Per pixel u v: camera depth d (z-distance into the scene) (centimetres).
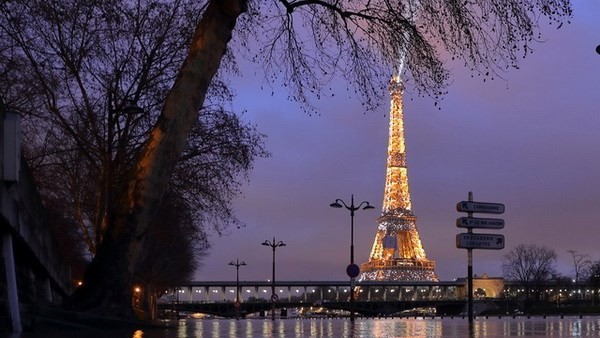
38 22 2981
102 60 3428
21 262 1789
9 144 1198
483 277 17925
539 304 15100
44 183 4741
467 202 2966
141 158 1738
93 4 3031
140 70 3559
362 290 19625
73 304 1664
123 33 3375
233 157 3859
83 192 4894
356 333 1970
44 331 1434
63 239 5422
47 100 3550
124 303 1706
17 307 1263
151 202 1734
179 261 8494
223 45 1786
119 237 1708
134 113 3578
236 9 1752
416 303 17400
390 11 2070
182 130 1752
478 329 2631
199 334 1500
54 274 2756
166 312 13788
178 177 3916
